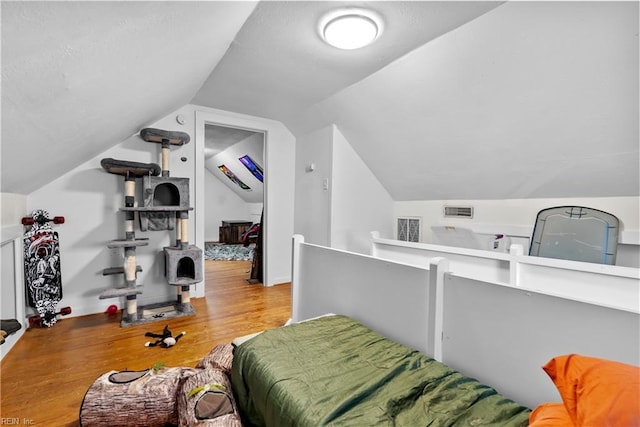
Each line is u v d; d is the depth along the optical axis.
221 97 2.94
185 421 1.16
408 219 3.40
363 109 2.74
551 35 1.50
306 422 0.90
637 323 0.78
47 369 1.78
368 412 0.92
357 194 3.32
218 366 1.51
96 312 2.72
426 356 1.25
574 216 2.07
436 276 1.24
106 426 1.25
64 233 2.58
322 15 1.66
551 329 0.94
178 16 1.13
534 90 1.75
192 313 2.72
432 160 2.71
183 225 2.78
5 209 1.95
